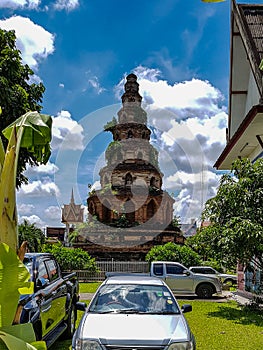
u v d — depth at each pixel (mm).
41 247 23078
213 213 12195
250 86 14359
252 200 11414
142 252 28000
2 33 11086
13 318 2545
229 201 11719
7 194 2660
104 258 27938
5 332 2496
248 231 10680
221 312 12672
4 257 2496
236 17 13703
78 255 25031
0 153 2850
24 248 2758
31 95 11914
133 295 6777
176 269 18016
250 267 11859
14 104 10109
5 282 2496
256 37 12727
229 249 11219
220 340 8703
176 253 23625
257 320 11133
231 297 17562
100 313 6270
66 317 8328
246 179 11469
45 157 3588
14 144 2775
